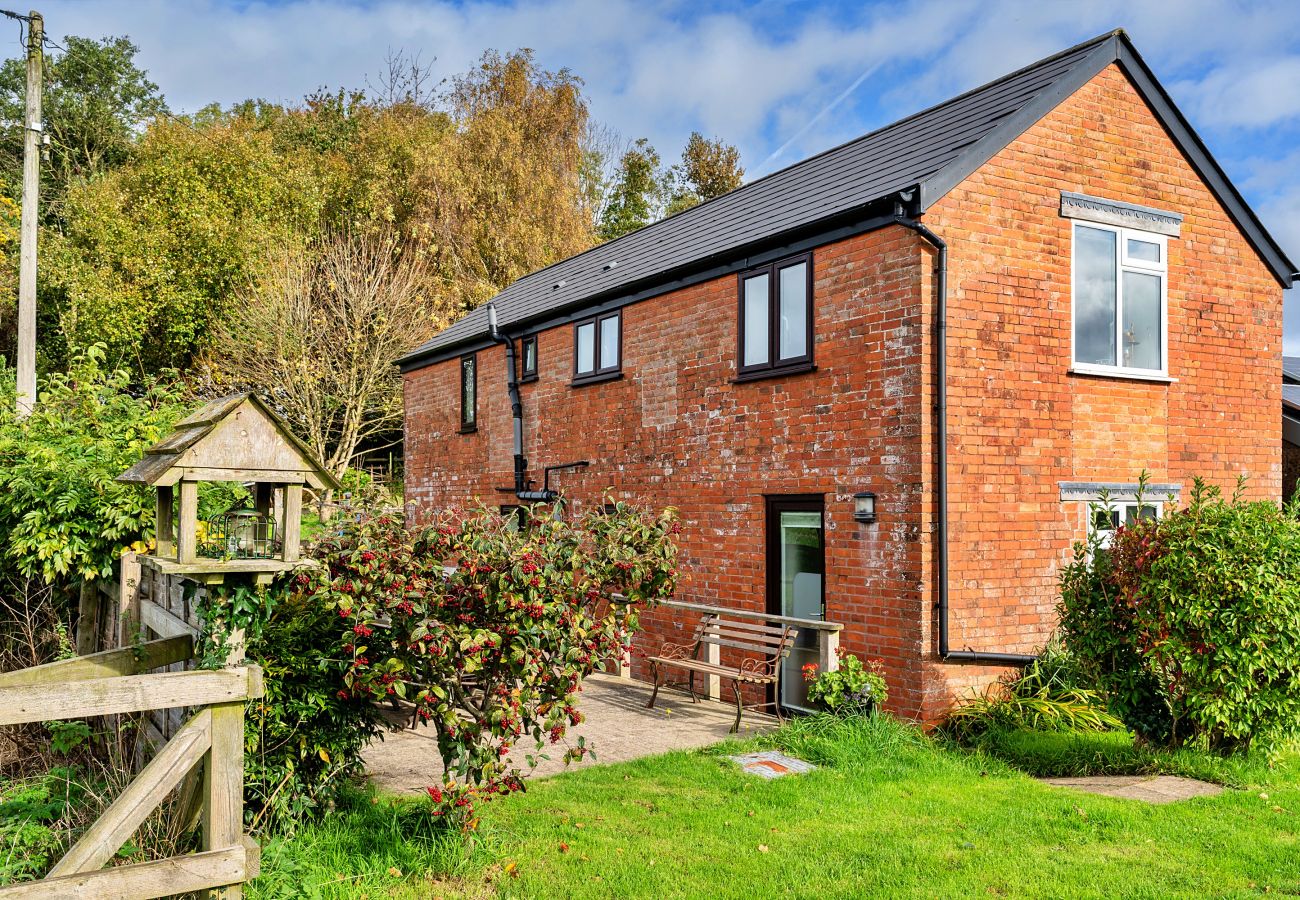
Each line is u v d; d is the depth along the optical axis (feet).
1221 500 24.02
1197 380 34.04
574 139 105.70
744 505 34.35
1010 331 29.43
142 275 77.41
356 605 15.94
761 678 26.89
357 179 93.61
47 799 19.15
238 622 15.90
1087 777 23.68
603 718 29.73
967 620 28.04
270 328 77.36
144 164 86.53
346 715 18.24
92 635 25.09
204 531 21.97
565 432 45.85
